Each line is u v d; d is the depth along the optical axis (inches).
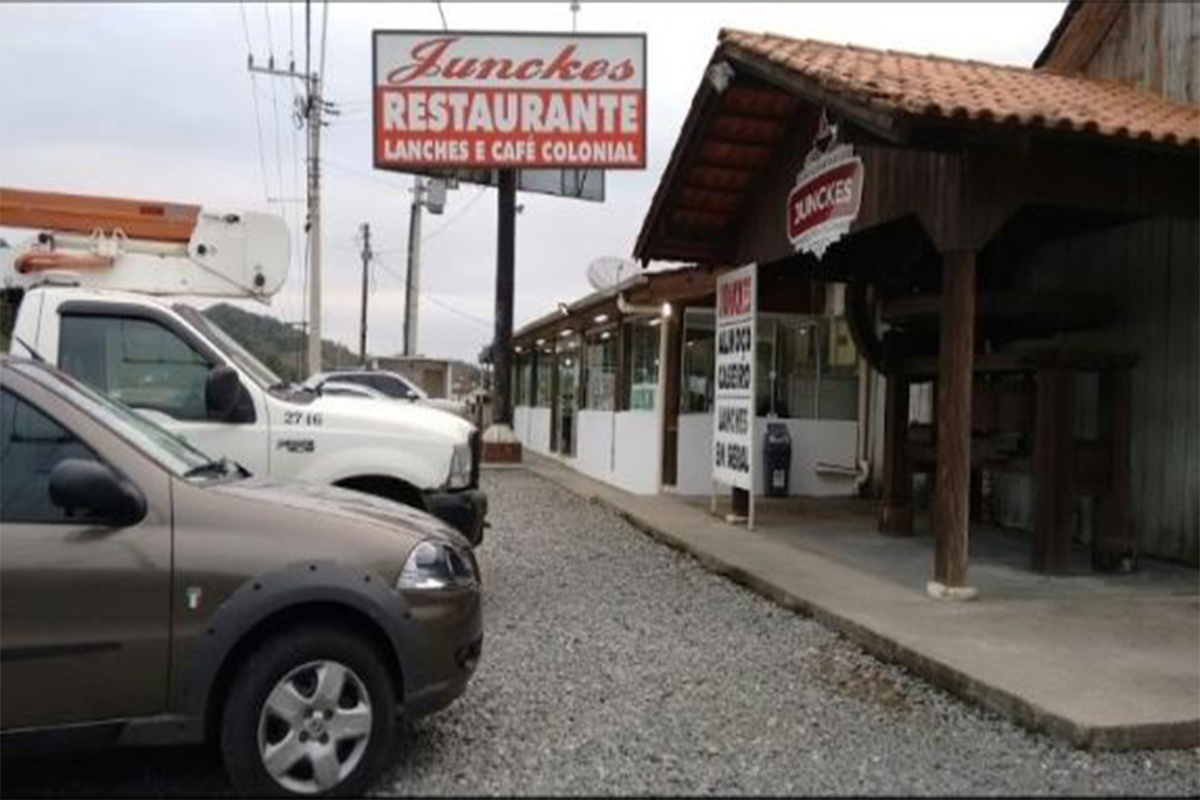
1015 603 299.4
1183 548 363.6
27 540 159.8
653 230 452.1
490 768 182.4
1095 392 392.5
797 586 322.7
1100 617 282.8
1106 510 347.6
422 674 173.3
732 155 418.9
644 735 201.3
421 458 286.2
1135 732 198.1
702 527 449.4
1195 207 309.9
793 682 240.8
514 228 805.9
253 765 162.4
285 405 276.8
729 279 463.8
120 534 163.2
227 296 339.9
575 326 776.9
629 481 621.3
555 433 896.9
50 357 257.0
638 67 748.6
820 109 357.1
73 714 160.1
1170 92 376.2
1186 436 363.9
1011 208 295.6
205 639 163.2
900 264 425.7
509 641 269.9
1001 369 357.4
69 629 159.3
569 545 426.9
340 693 167.0
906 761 191.0
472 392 1386.6
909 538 419.2
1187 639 260.4
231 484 182.9
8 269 320.8
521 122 748.0
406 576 175.2
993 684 221.3
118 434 171.9
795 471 573.0
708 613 309.0
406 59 745.6
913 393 509.7
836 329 579.8
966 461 303.0
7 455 165.3
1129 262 388.8
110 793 170.9
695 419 580.7
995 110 269.6
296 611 169.8
